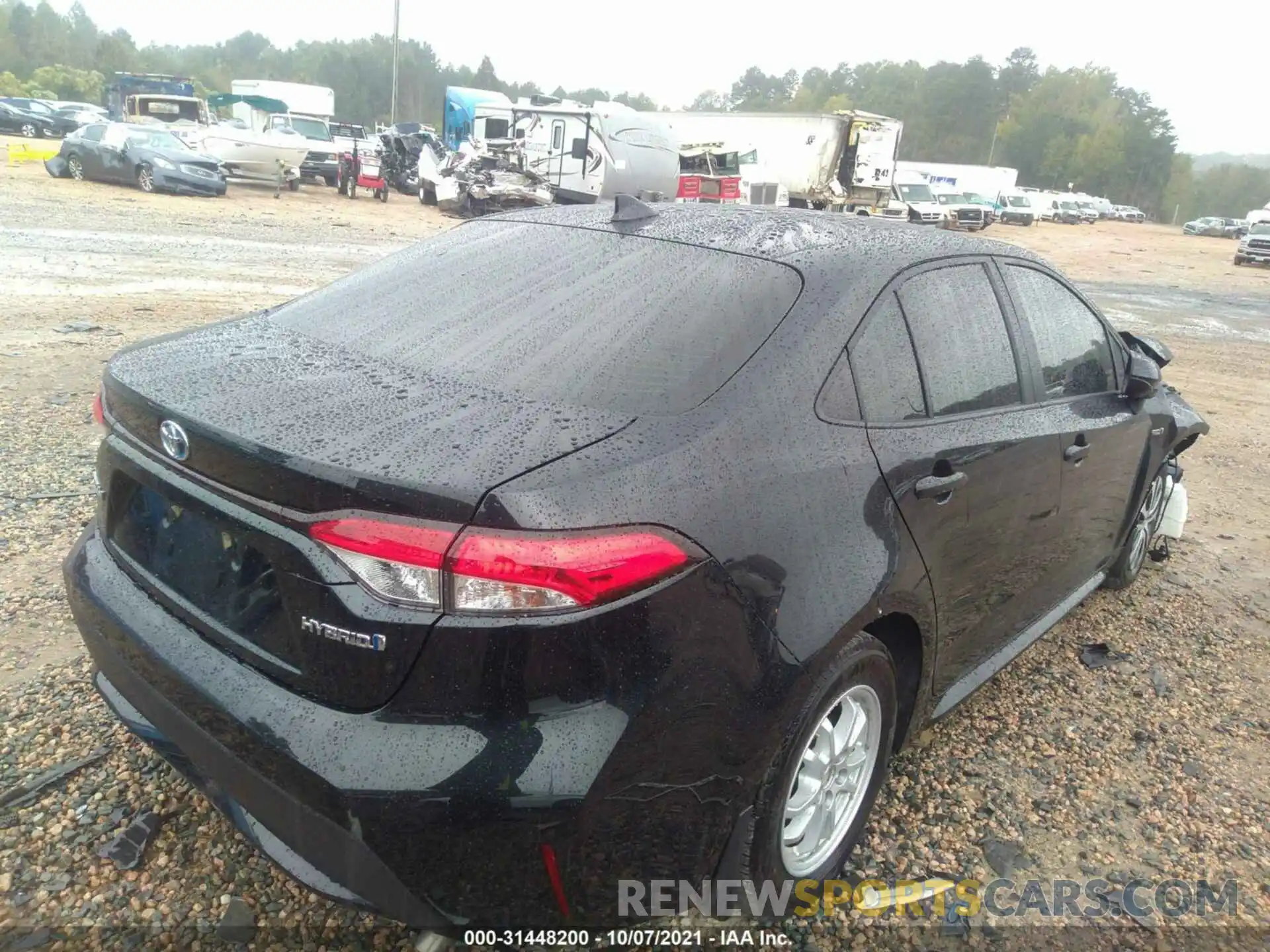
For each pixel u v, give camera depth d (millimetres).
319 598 1770
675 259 2594
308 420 1932
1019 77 139125
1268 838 2893
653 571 1789
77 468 4883
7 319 7988
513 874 1768
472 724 1720
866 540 2223
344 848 1762
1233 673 3928
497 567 1677
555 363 2221
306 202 23469
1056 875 2664
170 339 2578
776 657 1990
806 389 2234
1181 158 127000
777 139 30344
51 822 2506
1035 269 3316
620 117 21703
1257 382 11117
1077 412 3328
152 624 2111
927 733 3299
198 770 2080
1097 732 3402
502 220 3193
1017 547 3014
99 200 18094
